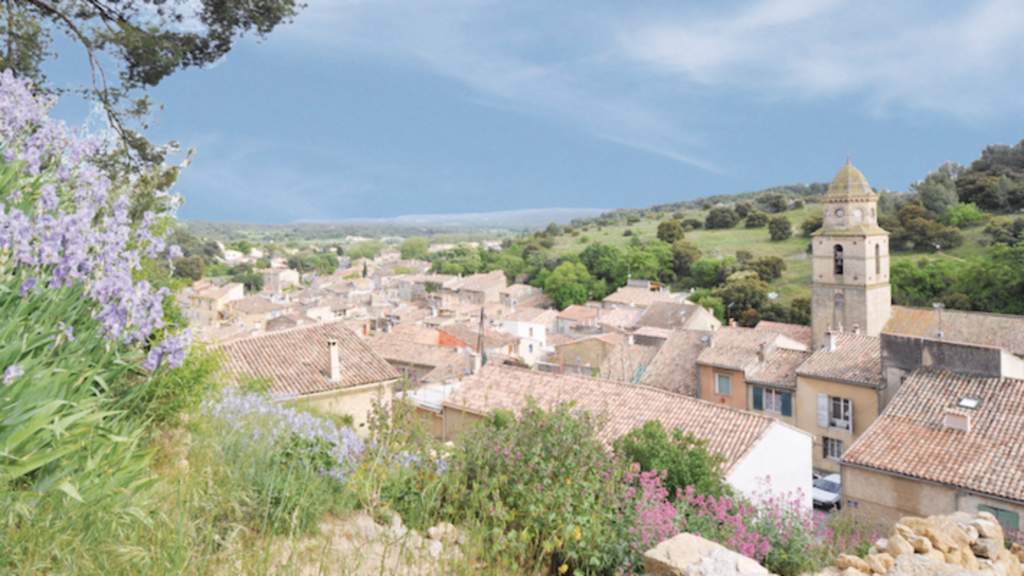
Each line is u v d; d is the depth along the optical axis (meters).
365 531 5.01
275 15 10.09
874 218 43.19
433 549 5.05
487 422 7.57
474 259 147.12
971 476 17.69
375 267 178.38
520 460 6.42
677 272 105.94
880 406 27.08
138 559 3.12
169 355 3.96
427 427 7.20
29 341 3.62
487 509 5.75
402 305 102.62
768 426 18.48
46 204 3.65
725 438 18.61
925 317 41.94
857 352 30.14
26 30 8.75
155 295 3.92
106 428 3.80
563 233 169.25
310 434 6.04
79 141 4.55
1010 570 5.98
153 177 9.06
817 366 30.03
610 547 5.77
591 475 6.52
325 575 3.92
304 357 21.22
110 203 4.52
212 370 7.67
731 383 32.84
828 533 9.72
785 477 18.64
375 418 6.82
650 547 5.77
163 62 9.58
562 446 6.74
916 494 18.53
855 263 42.38
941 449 19.14
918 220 83.81
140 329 3.89
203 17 9.96
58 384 3.57
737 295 79.69
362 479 5.62
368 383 19.77
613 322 67.56
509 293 106.06
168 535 3.53
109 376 4.03
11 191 4.07
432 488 6.10
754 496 15.41
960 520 6.42
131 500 3.64
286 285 146.12
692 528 7.46
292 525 4.16
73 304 3.93
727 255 104.69
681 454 12.65
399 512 5.84
